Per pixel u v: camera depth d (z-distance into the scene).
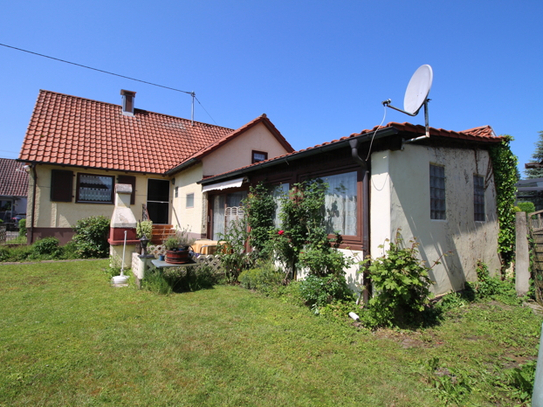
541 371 2.49
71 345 4.17
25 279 7.99
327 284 5.91
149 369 3.61
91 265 10.04
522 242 7.06
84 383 3.31
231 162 13.35
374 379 3.56
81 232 12.09
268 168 8.84
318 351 4.16
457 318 5.63
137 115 17.42
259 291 7.12
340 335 4.71
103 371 3.54
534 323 5.43
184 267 7.71
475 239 7.58
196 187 12.94
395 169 5.65
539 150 33.69
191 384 3.33
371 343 4.48
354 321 5.24
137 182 14.75
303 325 5.05
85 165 13.21
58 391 3.16
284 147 15.39
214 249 10.25
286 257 7.52
